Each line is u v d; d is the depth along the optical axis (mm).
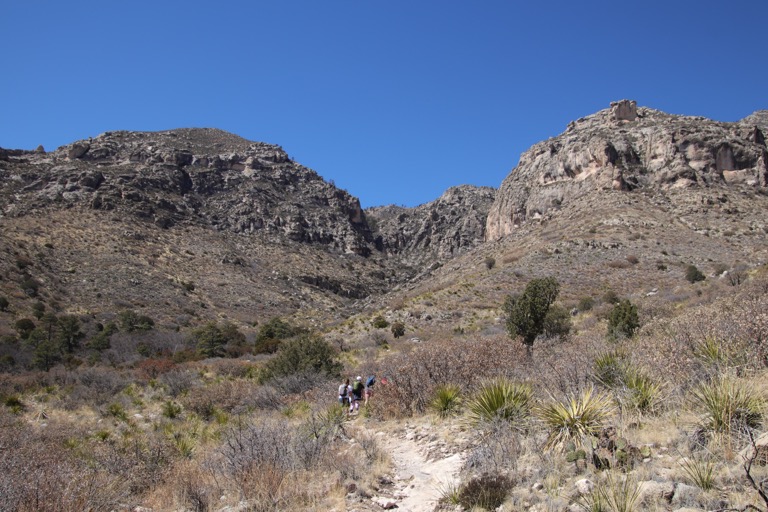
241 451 8180
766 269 35344
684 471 4711
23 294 63312
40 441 12219
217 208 146625
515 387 8625
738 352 7270
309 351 22266
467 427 8875
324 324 81000
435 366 12031
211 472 7934
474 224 191125
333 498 6426
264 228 146625
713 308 10289
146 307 72375
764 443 4523
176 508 6953
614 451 5586
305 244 150125
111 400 21906
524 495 5273
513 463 6172
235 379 26828
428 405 11188
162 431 15297
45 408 20172
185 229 120188
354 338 43594
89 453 11273
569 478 5430
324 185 192375
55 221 95812
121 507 6949
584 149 102750
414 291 83812
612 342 13844
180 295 81000
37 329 47594
